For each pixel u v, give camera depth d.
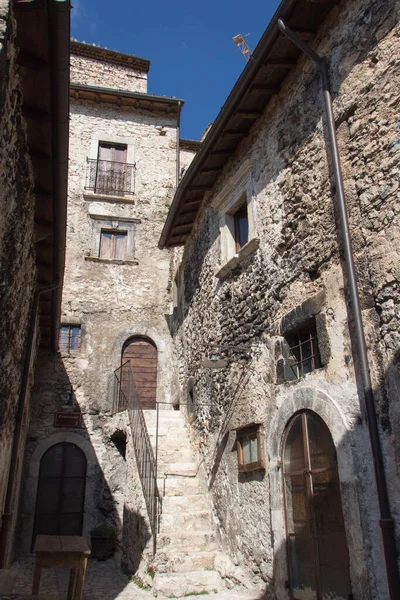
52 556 5.00
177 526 7.14
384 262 4.32
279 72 6.30
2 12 3.40
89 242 12.63
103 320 12.05
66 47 3.86
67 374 11.38
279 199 6.28
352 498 4.28
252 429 6.31
